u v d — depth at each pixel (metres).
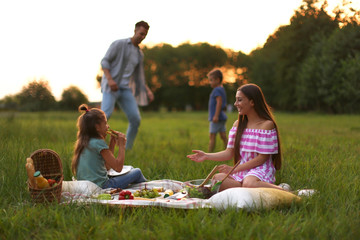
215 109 7.26
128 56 7.02
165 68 77.12
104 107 6.80
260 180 3.76
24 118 13.50
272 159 4.09
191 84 76.88
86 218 2.93
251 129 4.04
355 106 33.47
